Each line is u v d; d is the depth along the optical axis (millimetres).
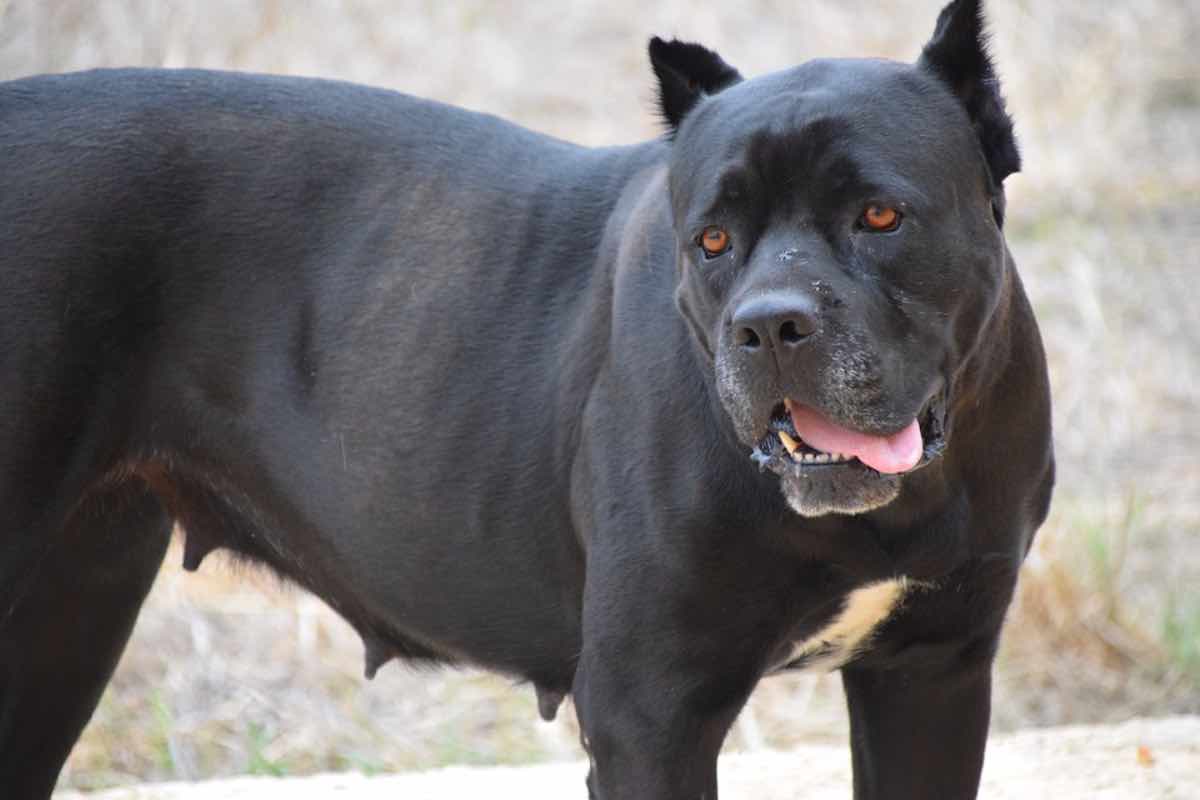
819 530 7680
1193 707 14719
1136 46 26734
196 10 19062
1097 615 15375
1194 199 23859
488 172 9055
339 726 14367
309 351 8992
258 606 15602
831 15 25141
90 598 9891
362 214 9039
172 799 11406
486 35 25969
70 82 9242
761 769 11648
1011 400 7965
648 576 7875
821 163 7352
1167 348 20359
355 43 22516
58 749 10180
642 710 7926
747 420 7246
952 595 8086
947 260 7438
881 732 8656
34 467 8820
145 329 9016
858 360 7141
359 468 8922
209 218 9023
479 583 8828
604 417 8133
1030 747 11734
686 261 7715
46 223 8844
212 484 9328
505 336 8734
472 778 11703
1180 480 17719
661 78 8375
